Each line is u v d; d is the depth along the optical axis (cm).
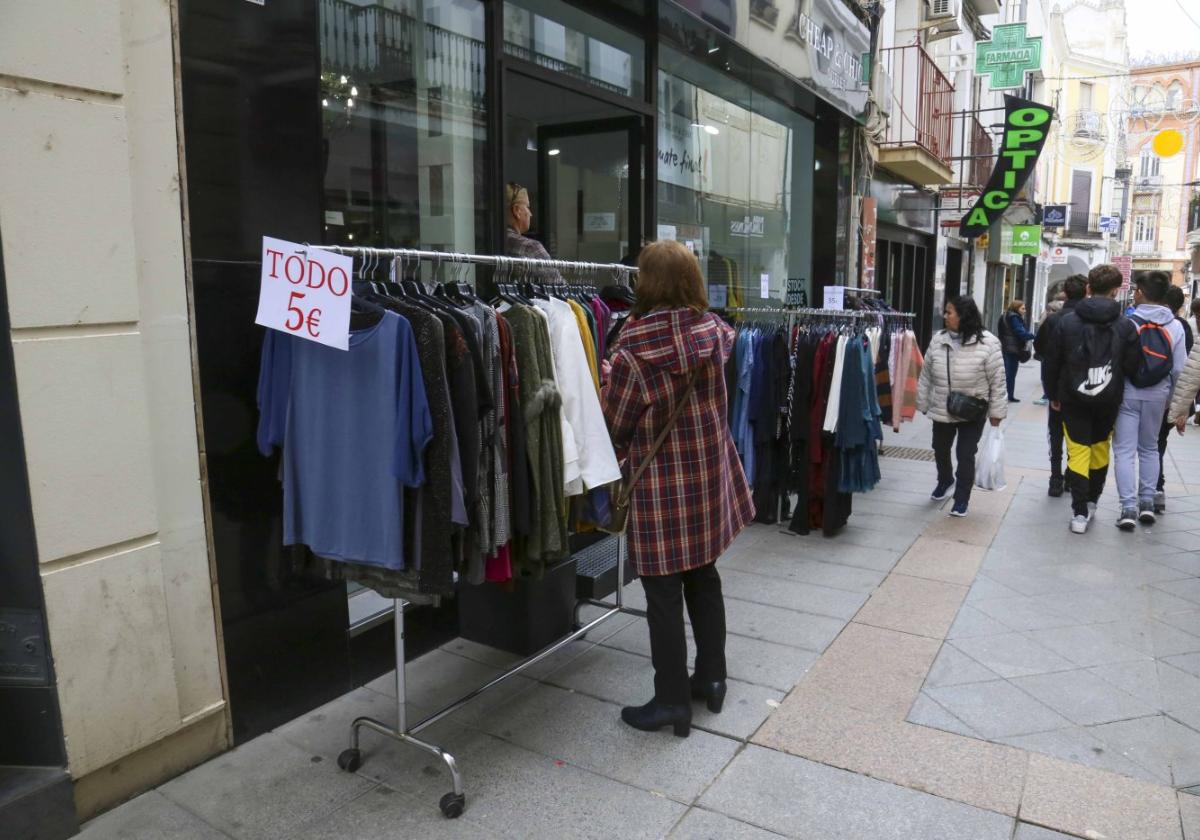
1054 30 3030
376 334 248
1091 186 3684
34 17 229
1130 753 300
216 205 281
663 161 661
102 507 253
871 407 544
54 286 238
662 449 299
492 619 389
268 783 283
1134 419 586
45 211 235
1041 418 1152
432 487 249
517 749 305
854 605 443
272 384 283
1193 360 526
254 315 294
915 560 518
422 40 410
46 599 243
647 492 300
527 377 278
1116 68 3659
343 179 372
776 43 689
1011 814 264
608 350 338
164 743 282
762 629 412
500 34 443
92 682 255
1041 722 322
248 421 295
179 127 269
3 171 227
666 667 310
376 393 251
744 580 483
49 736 250
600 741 310
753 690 349
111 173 249
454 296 286
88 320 246
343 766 290
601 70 545
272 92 297
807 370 550
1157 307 580
